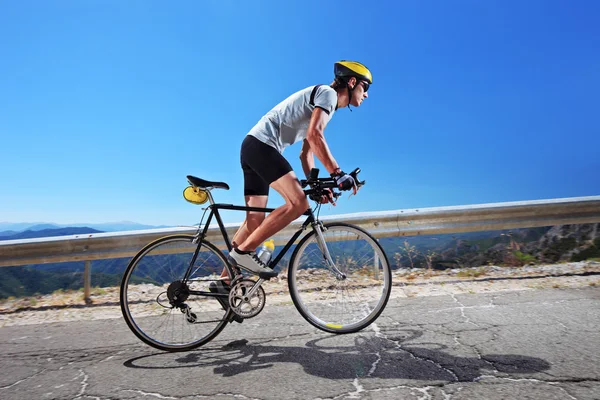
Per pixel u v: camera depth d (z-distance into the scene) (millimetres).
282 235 4656
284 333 2969
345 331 2898
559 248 5242
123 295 2801
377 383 2059
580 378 2021
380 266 3258
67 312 3998
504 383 1996
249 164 2965
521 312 3182
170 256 2967
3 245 4504
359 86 3109
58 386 2236
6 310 4105
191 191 2959
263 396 1979
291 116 2938
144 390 2125
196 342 2764
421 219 4863
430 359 2342
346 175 2787
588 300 3447
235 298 2764
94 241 4555
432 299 3711
